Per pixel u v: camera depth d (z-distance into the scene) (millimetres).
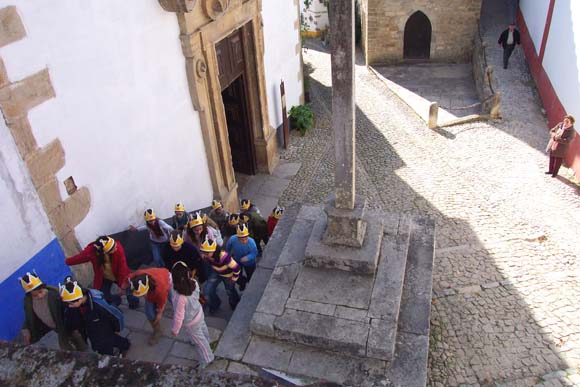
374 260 5797
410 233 6793
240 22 9031
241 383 1919
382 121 13516
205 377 1954
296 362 5207
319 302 5590
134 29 6355
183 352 5402
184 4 6738
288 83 12727
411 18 17141
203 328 5082
